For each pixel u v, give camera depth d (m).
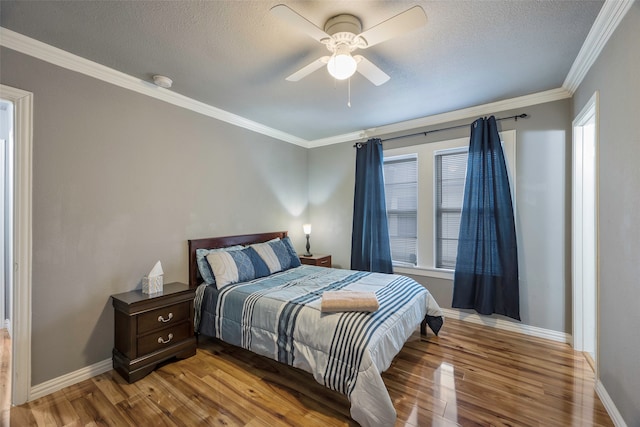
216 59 2.25
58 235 2.12
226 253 3.00
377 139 3.97
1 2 1.60
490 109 3.20
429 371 2.30
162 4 1.65
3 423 1.75
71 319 2.18
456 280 3.32
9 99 1.91
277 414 1.83
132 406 1.91
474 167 3.21
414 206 3.90
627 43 1.58
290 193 4.43
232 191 3.53
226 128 3.46
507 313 3.03
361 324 1.88
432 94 2.93
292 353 2.07
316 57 2.23
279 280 2.96
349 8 1.69
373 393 1.64
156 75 2.50
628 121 1.58
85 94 2.27
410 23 1.52
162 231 2.79
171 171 2.88
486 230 3.13
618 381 1.70
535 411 1.83
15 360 1.93
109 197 2.41
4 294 3.04
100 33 1.92
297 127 4.02
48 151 2.07
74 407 1.90
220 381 2.20
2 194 3.01
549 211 2.90
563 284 2.84
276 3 1.65
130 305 2.19
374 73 2.04
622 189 1.65
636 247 1.51
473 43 2.04
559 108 2.85
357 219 4.08
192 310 2.63
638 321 1.50
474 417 1.78
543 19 1.78
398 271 3.89
